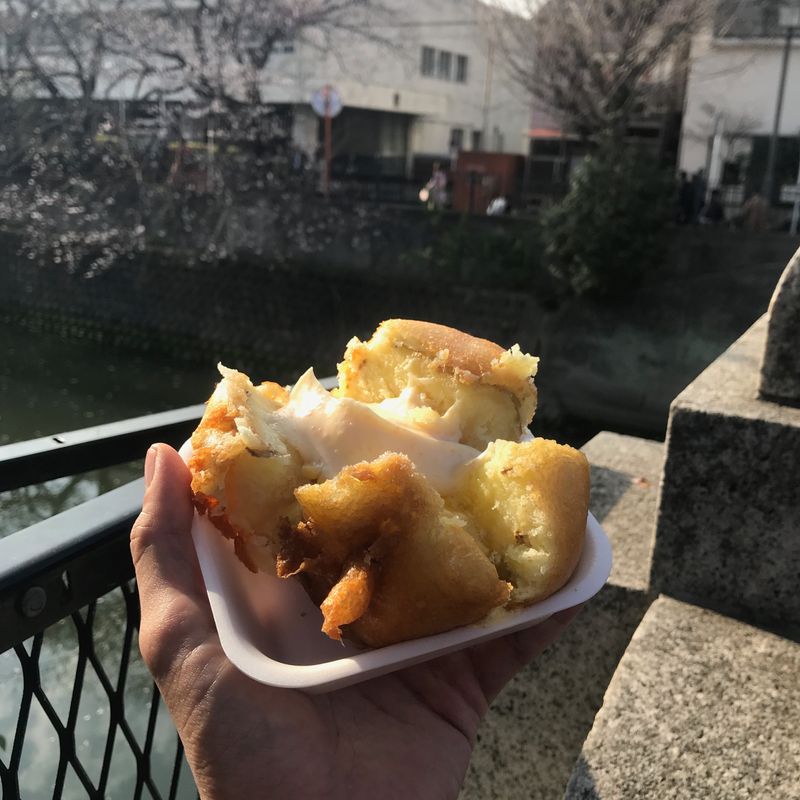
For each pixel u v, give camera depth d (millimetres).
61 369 11156
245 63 11594
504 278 9867
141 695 2566
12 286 13141
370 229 10875
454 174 13883
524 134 13602
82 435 1099
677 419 1520
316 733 821
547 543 843
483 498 921
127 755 2375
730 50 10422
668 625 1493
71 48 12086
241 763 773
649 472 2230
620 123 9820
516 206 13367
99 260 12242
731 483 1499
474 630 799
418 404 1101
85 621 966
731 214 11055
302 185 11969
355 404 961
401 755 898
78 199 12383
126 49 11703
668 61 10617
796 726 1224
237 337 11695
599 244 8836
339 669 731
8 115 12492
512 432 1127
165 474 900
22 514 4754
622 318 9289
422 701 1008
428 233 10633
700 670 1359
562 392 9773
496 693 1089
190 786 2252
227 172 11711
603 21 9531
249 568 907
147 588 848
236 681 777
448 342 1162
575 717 1715
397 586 787
